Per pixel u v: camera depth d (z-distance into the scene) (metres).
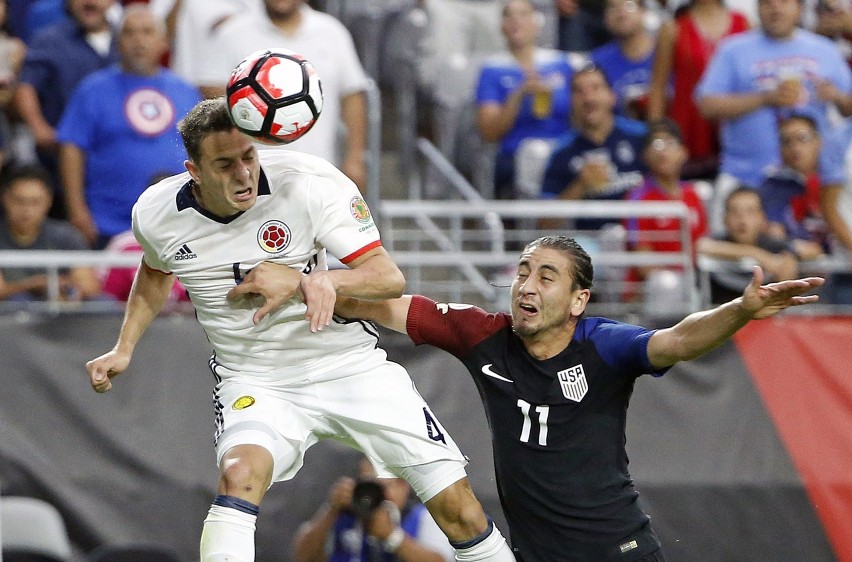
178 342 27.56
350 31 43.56
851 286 31.44
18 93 32.03
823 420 28.33
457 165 39.62
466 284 31.25
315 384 17.03
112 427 26.75
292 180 16.08
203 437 27.05
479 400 27.91
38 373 26.75
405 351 27.98
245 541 15.67
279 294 15.88
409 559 25.16
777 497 27.72
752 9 40.00
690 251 30.36
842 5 38.97
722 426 28.17
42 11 35.91
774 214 33.00
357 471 27.48
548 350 17.34
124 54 30.41
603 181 32.22
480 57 40.47
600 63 36.88
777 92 33.19
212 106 15.21
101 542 26.08
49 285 27.94
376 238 16.42
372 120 31.75
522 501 17.58
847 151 35.09
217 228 16.11
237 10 32.59
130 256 27.67
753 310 15.60
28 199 28.41
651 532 17.67
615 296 30.97
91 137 30.19
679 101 35.88
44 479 26.11
